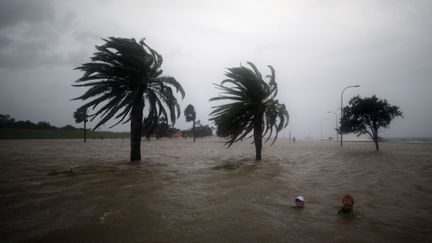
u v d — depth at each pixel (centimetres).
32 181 939
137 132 1811
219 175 1109
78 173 1141
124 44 1842
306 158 2003
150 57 1872
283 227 470
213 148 3494
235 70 2077
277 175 1109
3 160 1658
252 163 1628
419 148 3775
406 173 1161
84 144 4175
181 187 846
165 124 2133
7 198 687
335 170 1273
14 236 431
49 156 1973
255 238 420
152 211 572
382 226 475
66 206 611
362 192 764
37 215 545
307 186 862
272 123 2078
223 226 477
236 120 2103
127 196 716
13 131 7738
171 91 2045
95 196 714
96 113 1836
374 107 3269
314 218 521
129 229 462
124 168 1331
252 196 719
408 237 426
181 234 438
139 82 1873
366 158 1978
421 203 638
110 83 1836
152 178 1024
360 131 3500
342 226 475
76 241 411
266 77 2233
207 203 643
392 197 701
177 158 1970
